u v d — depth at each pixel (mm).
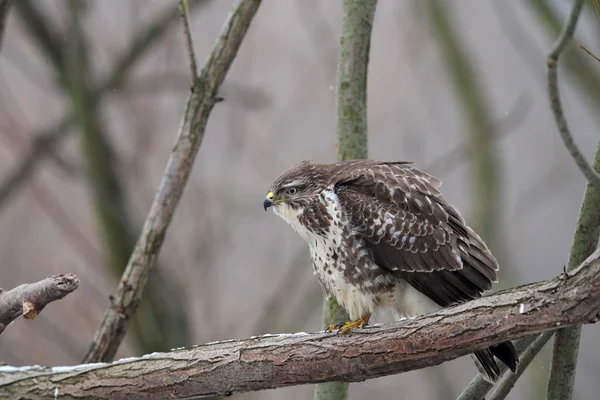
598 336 20766
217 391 6836
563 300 5770
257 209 18281
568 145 5801
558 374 7207
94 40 15586
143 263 9023
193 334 14789
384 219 8000
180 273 15453
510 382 7527
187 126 8859
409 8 15820
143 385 6746
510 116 16594
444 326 6215
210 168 18484
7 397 6684
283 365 6672
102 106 13266
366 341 6492
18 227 17844
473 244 8016
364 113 8859
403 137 19203
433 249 7898
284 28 19656
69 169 13523
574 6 5523
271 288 18312
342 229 8109
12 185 13336
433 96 20656
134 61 12914
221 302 17188
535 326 5895
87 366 6812
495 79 22000
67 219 16188
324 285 8602
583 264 5758
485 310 6062
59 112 17562
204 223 16109
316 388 8453
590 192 6828
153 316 13641
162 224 8961
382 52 20984
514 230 20219
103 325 9078
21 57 17203
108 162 13234
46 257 17844
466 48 13898
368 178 8242
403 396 19266
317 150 19359
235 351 6750
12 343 16312
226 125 18484
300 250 17141
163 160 16906
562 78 14383
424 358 6375
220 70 8781
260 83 19594
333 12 19344
